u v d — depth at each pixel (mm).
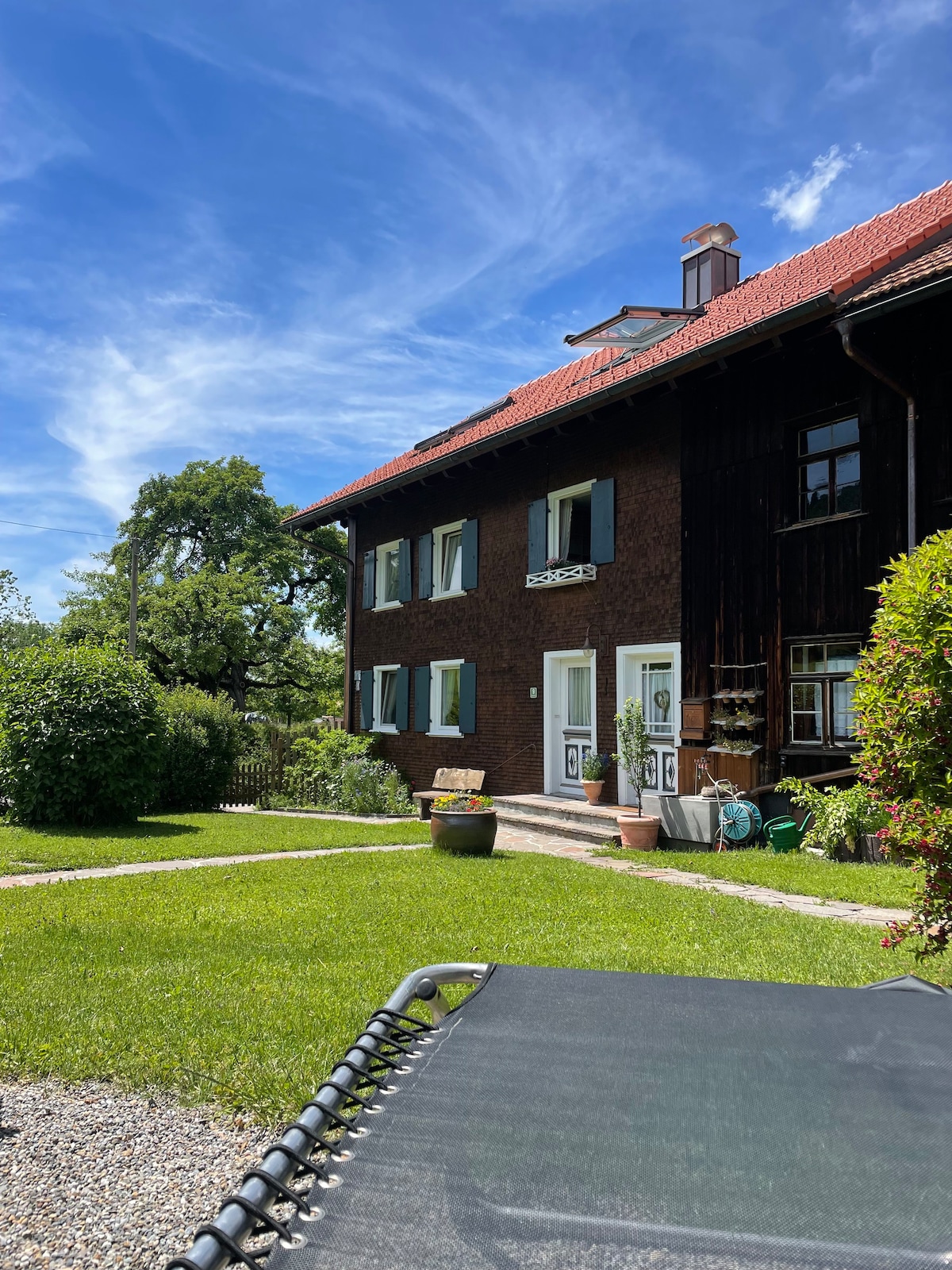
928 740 4160
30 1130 2984
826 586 9625
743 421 10750
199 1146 2869
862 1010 1904
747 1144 1319
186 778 15125
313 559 40094
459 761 15836
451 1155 1288
